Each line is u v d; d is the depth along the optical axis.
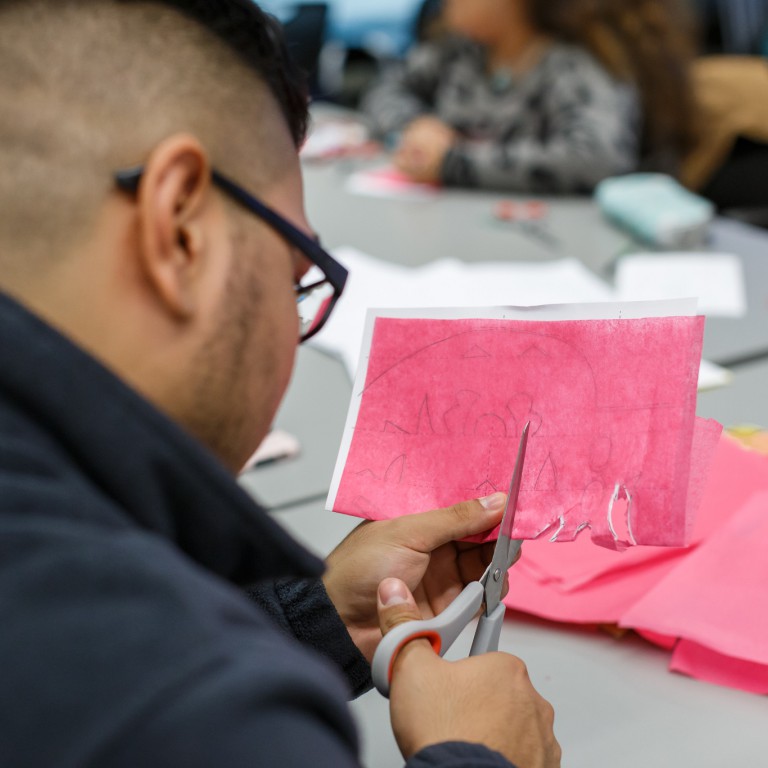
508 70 2.13
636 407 0.56
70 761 0.27
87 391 0.34
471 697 0.46
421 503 0.61
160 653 0.29
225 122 0.40
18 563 0.30
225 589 0.34
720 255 1.48
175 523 0.38
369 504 0.61
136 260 0.36
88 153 0.36
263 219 0.42
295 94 0.47
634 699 0.62
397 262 1.47
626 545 0.54
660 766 0.56
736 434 0.90
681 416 0.55
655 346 0.57
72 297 0.36
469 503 0.59
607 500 0.56
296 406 1.05
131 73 0.38
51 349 0.34
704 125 2.10
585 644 0.68
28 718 0.28
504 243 1.56
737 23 3.03
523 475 0.59
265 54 0.44
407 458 0.62
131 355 0.37
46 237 0.35
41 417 0.34
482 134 2.12
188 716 0.28
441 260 1.48
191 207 0.38
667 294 1.32
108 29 0.38
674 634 0.63
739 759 0.57
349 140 2.24
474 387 0.61
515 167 1.84
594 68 2.01
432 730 0.44
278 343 0.43
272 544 0.40
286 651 0.32
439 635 0.51
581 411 0.58
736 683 0.63
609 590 0.71
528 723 0.46
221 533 0.39
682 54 2.05
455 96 2.20
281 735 0.29
